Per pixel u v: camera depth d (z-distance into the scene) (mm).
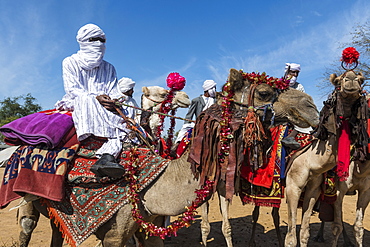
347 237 6723
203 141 3459
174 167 3598
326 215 6078
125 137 3854
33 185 3480
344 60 4613
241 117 3539
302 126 3678
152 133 6188
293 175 5223
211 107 3650
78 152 3678
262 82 3635
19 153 3713
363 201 5887
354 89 4355
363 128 4605
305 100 3609
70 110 4086
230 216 9305
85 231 3406
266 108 3562
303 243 5387
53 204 3549
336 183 5824
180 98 6492
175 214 3500
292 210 5184
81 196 3531
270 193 4996
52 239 4457
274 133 5305
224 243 6902
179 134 6965
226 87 3545
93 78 4246
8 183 3625
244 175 4805
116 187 3539
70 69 4102
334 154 4848
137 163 3570
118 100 4230
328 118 4672
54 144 3545
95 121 3738
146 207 3561
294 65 7043
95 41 4172
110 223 3508
